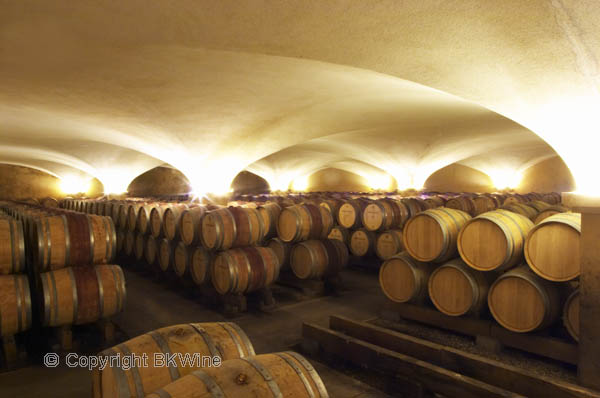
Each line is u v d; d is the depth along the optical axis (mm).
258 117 9844
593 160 4254
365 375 3900
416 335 4824
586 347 3457
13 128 11914
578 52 3639
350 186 30656
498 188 24672
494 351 4312
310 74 6590
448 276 4695
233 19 4352
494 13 3623
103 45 5262
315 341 4344
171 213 7273
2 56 5676
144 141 11789
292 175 28766
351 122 11070
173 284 7652
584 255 3459
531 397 3166
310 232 6898
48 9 4336
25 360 4285
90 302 4551
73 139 14703
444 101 8922
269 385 1992
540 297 3934
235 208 6383
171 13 4348
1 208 10883
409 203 9336
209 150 11664
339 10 4020
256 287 5992
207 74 6703
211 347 2531
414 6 3793
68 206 15406
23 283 4246
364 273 8648
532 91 4387
